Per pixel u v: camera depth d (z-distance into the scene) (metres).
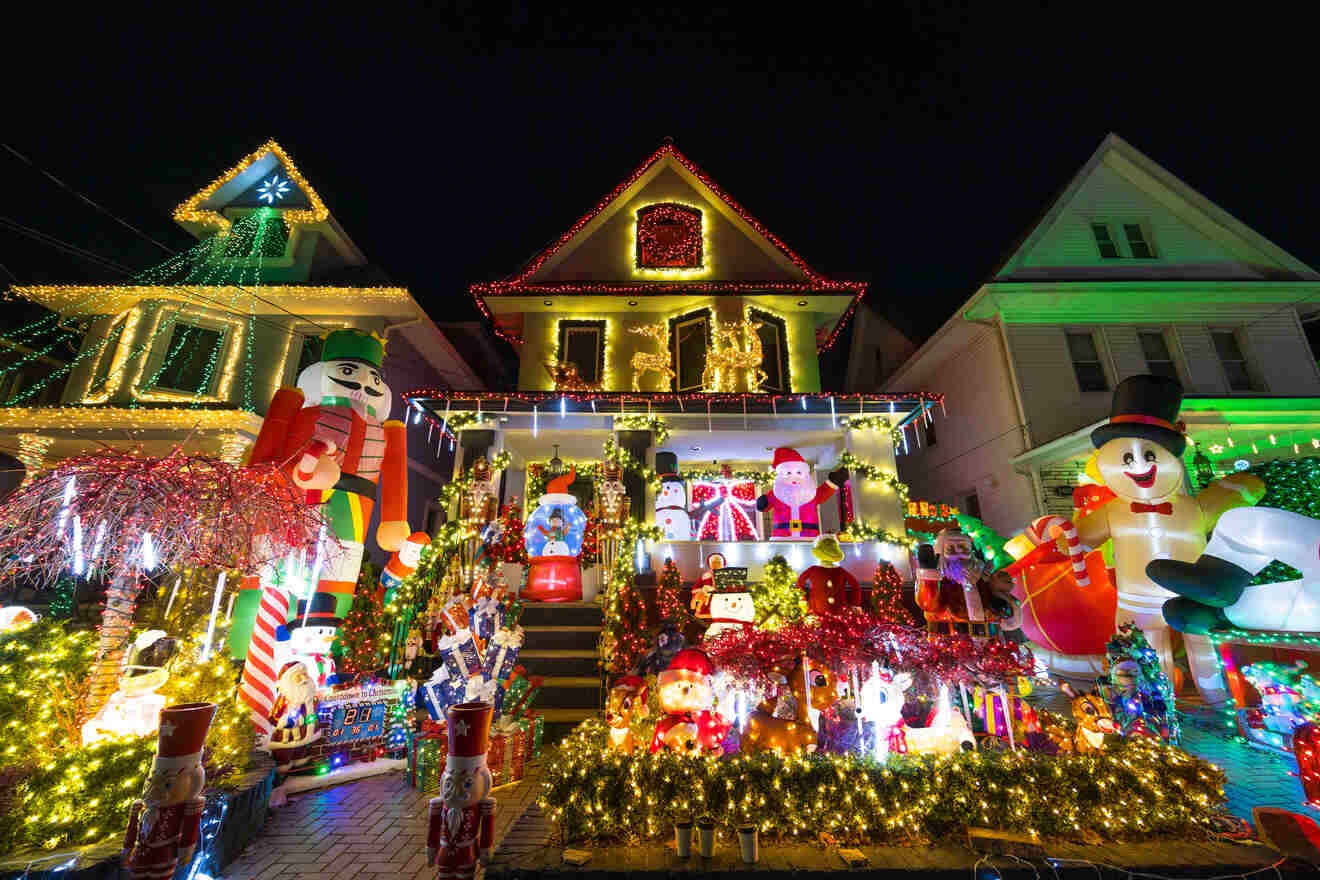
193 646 4.95
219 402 12.00
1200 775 3.68
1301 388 12.07
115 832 3.38
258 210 13.46
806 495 9.11
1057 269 13.15
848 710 4.21
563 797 3.55
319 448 5.59
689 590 8.55
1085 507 7.65
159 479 3.56
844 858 3.28
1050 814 3.52
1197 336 12.47
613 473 8.92
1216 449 11.59
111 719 3.94
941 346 14.45
